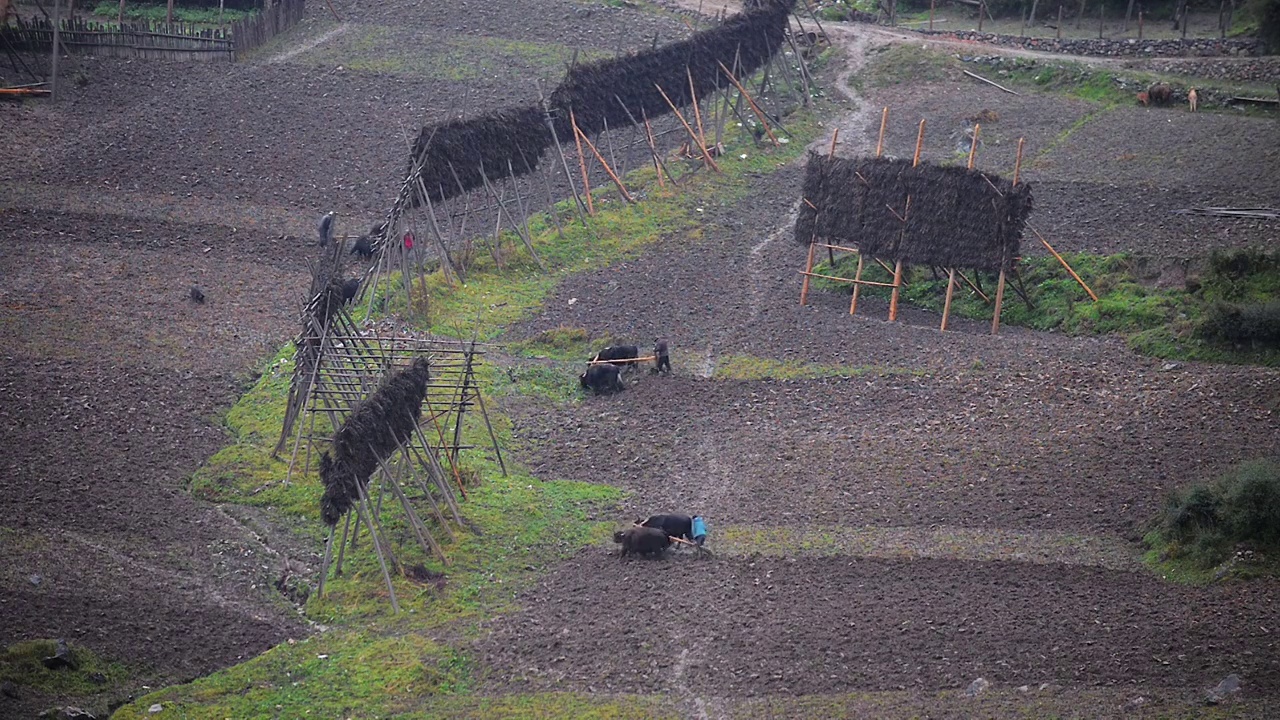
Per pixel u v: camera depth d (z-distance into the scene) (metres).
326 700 90.12
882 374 142.25
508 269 170.38
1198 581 101.19
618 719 86.19
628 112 189.38
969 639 94.12
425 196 159.62
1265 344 138.50
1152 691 87.06
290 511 116.19
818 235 163.25
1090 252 163.25
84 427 128.88
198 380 140.50
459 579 105.56
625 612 99.75
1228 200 174.88
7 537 108.69
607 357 142.38
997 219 152.88
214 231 179.38
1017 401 134.12
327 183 196.50
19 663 91.00
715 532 111.62
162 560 108.62
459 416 120.00
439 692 91.06
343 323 133.38
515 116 174.12
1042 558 105.31
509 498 117.50
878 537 109.56
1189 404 129.25
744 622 97.50
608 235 179.75
